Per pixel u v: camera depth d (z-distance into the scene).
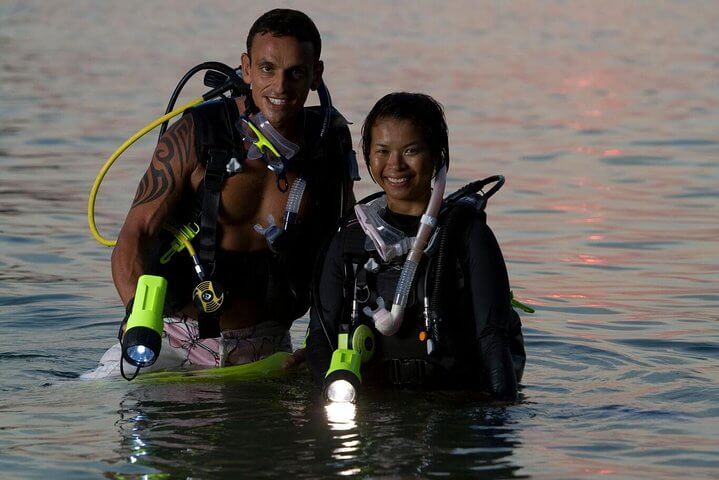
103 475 4.82
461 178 13.77
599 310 8.45
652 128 17.77
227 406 5.84
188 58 25.97
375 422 5.50
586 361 7.04
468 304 6.03
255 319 6.80
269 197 6.57
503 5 41.56
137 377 6.48
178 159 6.46
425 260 6.00
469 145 16.27
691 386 6.35
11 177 13.64
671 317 8.22
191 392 6.12
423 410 5.69
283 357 6.74
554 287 9.16
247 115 6.48
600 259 10.11
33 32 31.39
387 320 5.88
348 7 39.78
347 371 5.73
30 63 24.86
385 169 5.96
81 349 7.42
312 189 6.59
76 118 18.08
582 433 5.39
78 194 12.70
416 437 5.27
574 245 10.65
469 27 34.56
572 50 29.05
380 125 5.95
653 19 36.97
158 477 4.78
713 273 9.59
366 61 25.77
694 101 20.61
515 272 9.67
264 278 6.67
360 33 32.19
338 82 22.12
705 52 28.28
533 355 7.18
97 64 24.88
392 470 4.84
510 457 5.03
